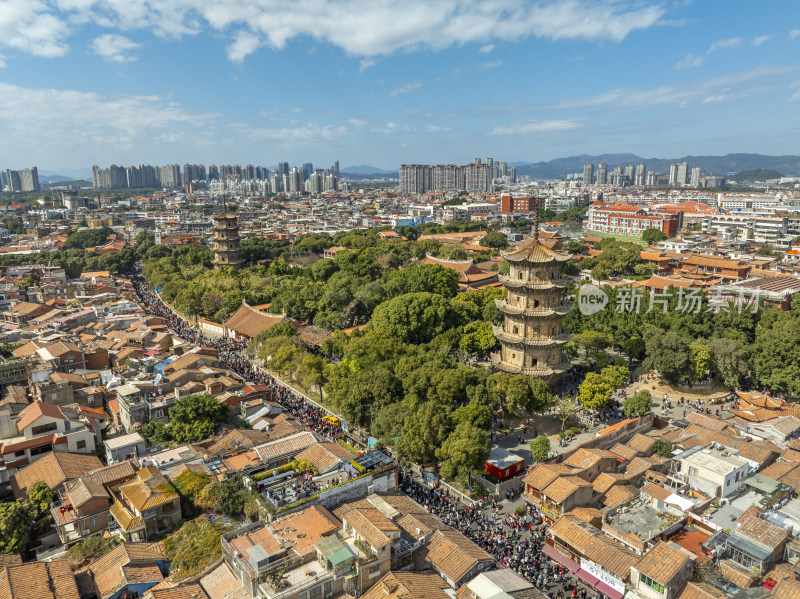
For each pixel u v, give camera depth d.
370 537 61.06
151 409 103.25
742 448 88.25
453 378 101.69
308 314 176.50
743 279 193.50
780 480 80.50
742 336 135.50
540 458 88.25
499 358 131.00
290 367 124.31
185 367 120.38
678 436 95.62
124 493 73.81
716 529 70.06
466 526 75.81
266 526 64.81
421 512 73.00
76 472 81.56
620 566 62.19
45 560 68.81
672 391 126.44
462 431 85.62
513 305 123.94
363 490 75.06
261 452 82.06
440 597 57.66
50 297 188.88
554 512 74.50
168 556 65.75
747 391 127.31
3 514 71.56
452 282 187.25
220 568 61.66
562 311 118.44
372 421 101.81
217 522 70.44
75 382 110.44
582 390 110.25
